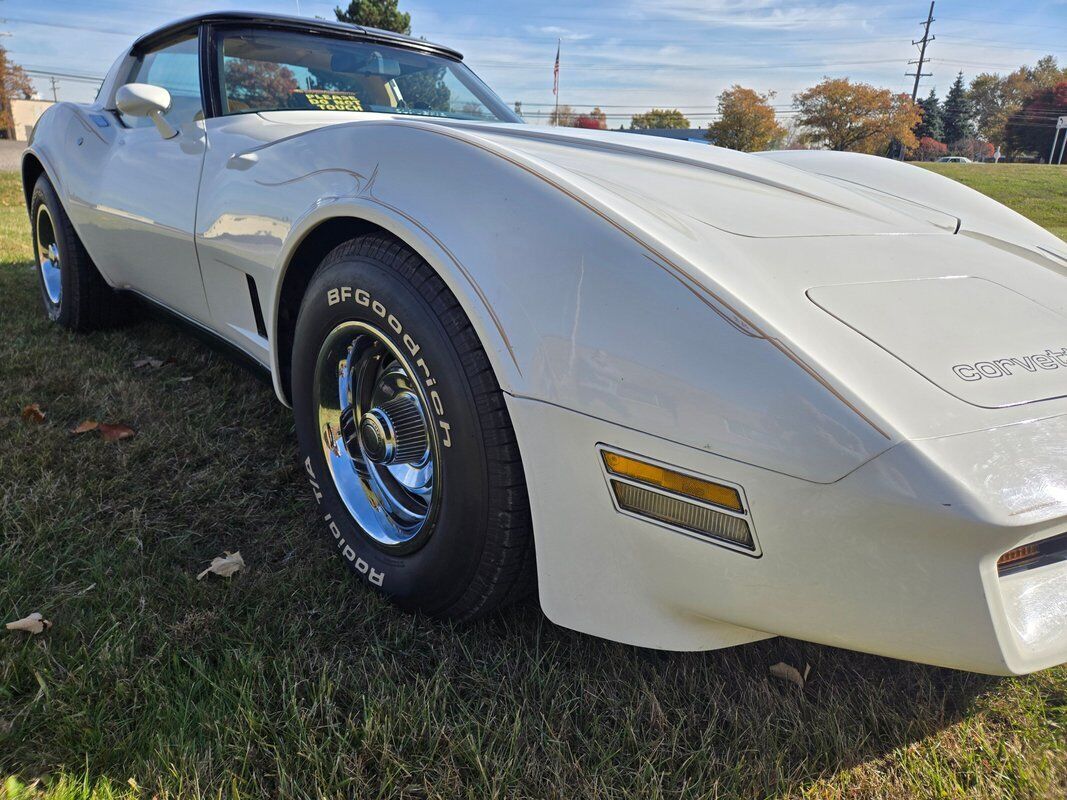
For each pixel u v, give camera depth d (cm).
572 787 115
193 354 300
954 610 94
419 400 139
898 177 202
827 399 98
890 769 122
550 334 116
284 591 156
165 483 198
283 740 119
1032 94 7275
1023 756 125
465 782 115
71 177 283
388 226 136
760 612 108
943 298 123
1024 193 1877
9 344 300
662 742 124
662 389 107
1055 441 97
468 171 134
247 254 183
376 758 118
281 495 198
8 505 179
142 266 252
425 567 140
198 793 108
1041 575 102
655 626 120
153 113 226
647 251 114
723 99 4528
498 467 125
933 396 100
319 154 166
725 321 106
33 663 129
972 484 90
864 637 102
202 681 130
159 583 156
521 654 142
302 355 162
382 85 257
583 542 120
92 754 114
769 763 121
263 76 237
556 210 123
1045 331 120
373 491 158
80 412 238
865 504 94
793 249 128
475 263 123
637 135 201
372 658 139
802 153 226
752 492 101
